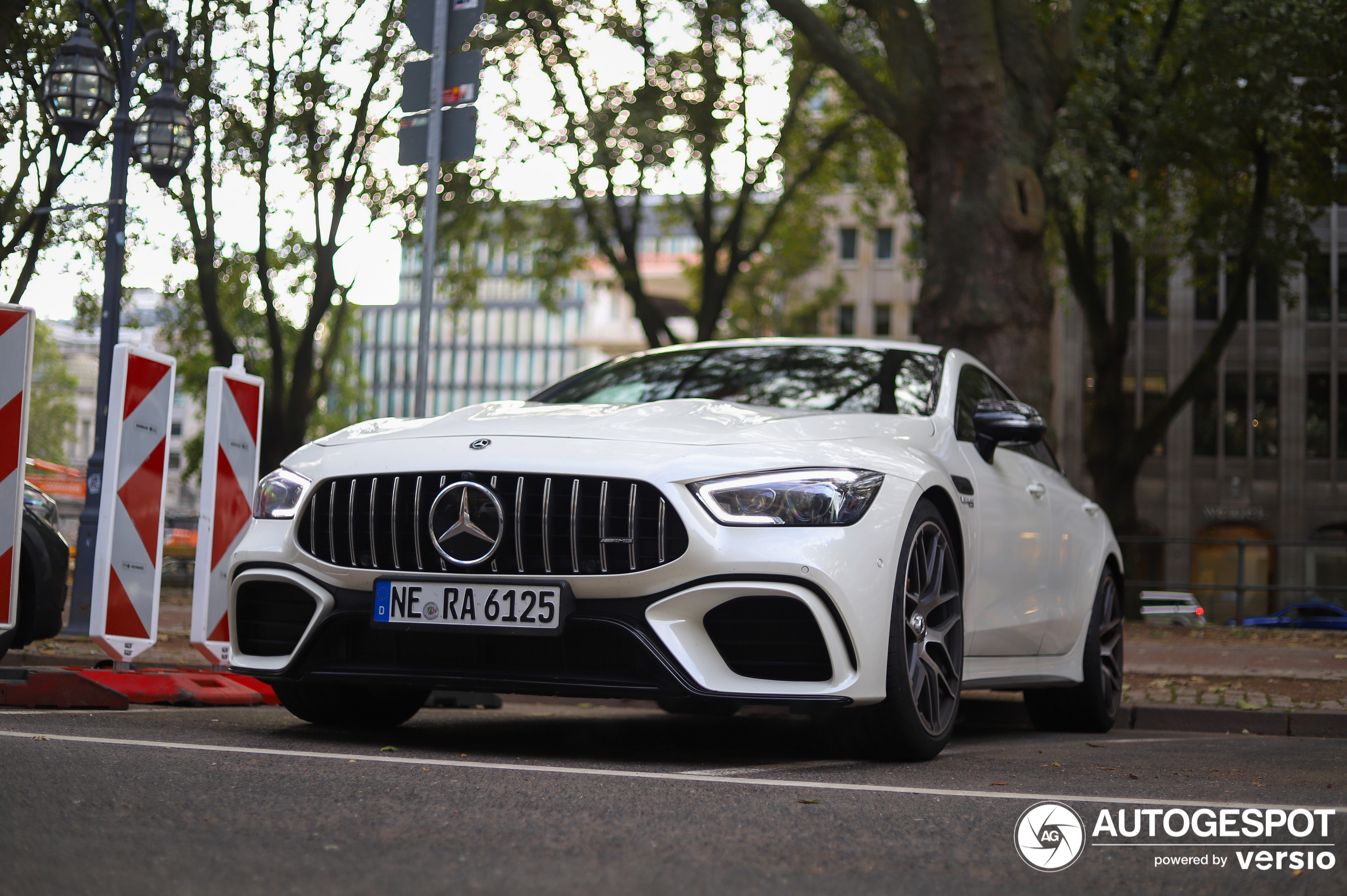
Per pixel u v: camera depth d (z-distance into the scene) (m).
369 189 18.50
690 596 3.34
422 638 3.54
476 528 3.45
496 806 2.53
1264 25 16.58
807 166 24.72
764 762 3.68
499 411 4.05
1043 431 4.51
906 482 3.67
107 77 10.00
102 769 2.74
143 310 23.91
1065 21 10.91
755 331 32.69
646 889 1.85
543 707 6.37
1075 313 38.50
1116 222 17.47
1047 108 10.65
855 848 2.24
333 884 1.80
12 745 3.04
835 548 3.39
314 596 3.64
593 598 3.40
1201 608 17.09
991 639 4.41
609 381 4.88
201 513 5.06
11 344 4.46
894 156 24.44
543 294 24.44
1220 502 38.41
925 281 10.62
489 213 21.02
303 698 4.12
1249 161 20.83
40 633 6.23
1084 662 5.54
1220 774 3.62
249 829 2.18
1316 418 38.22
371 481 3.58
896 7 10.99
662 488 3.37
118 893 1.71
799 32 11.02
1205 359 21.53
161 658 6.76
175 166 10.41
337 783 2.72
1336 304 38.31
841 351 4.92
